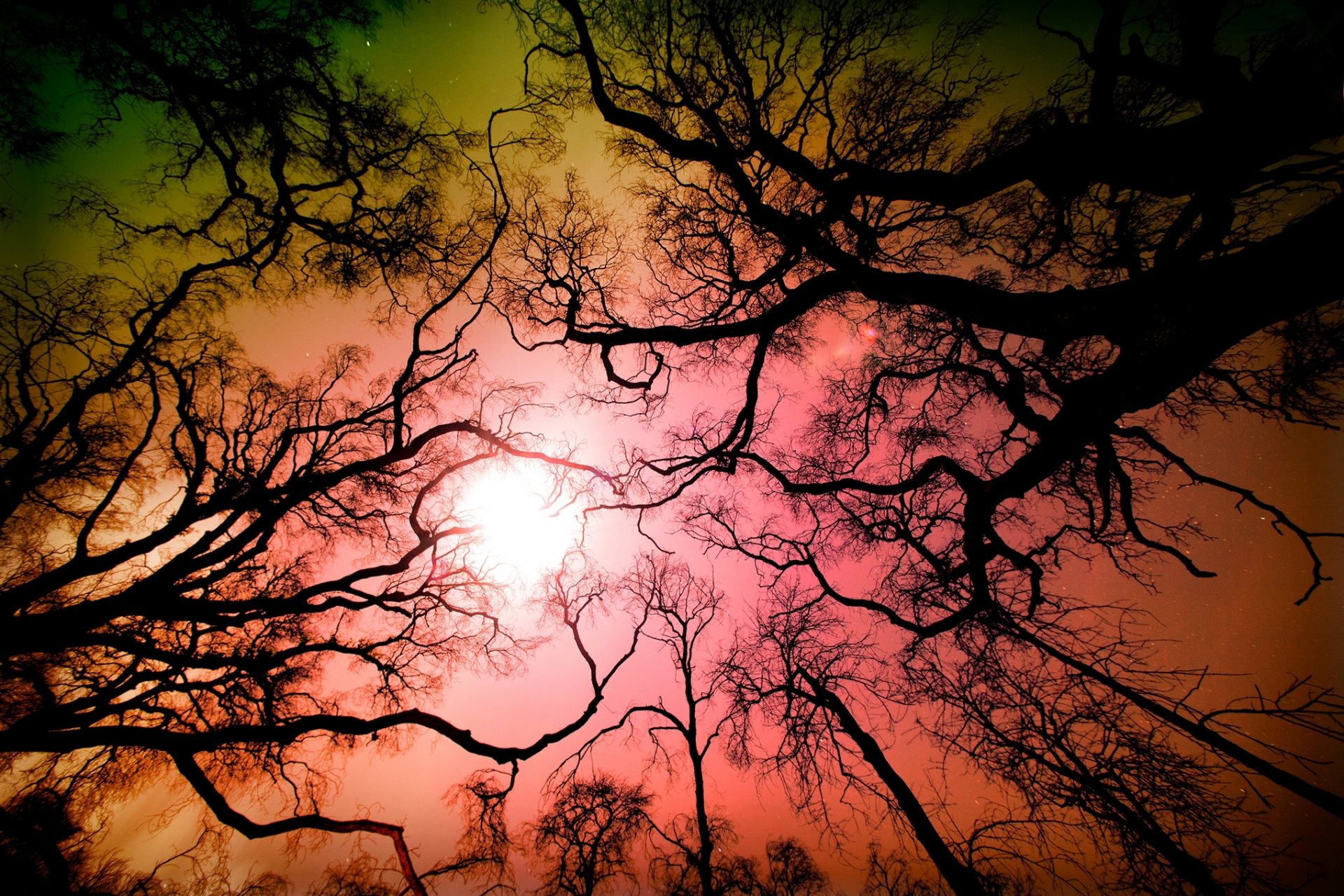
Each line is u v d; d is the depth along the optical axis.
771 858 6.33
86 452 6.04
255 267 6.52
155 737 5.23
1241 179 3.98
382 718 6.02
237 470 6.48
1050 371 5.84
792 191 6.56
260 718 6.46
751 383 6.71
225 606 5.86
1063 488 6.34
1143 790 4.64
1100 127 4.54
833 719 6.28
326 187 6.43
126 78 5.78
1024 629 5.86
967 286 5.19
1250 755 4.45
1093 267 5.58
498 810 6.23
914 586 7.07
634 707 6.90
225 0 5.50
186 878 5.88
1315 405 4.57
